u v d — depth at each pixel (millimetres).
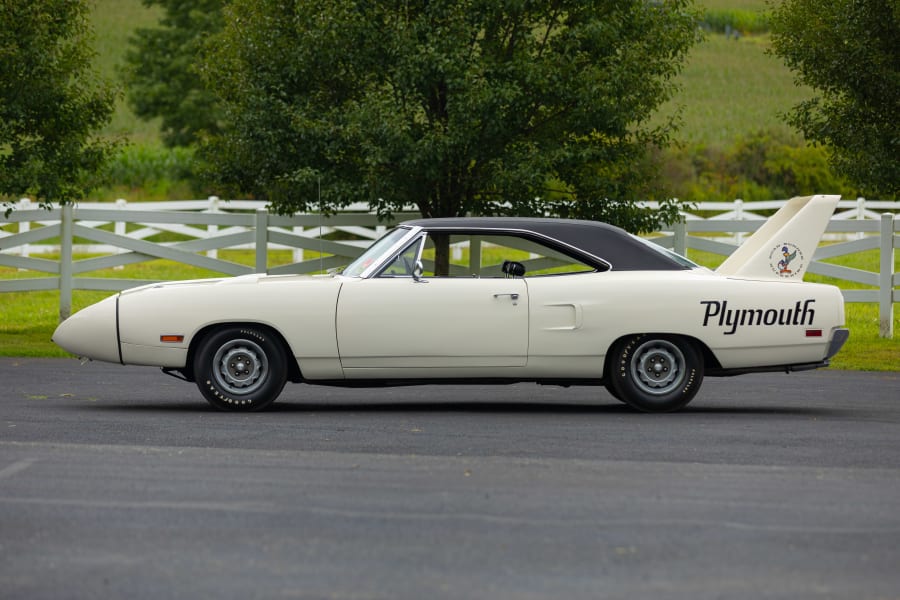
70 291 24234
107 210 24312
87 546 7438
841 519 8234
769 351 13492
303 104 21188
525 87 20719
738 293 13422
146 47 60750
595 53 21188
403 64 20375
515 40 21781
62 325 13430
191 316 13164
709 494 8984
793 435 11852
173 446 10891
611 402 14672
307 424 12352
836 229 23766
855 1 21047
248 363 13344
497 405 14305
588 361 13336
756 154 56438
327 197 20656
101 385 15883
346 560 7141
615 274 13469
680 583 6719
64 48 22797
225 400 13281
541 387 16406
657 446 11094
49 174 22094
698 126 80688
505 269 13570
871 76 20984
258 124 20938
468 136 20312
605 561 7148
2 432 11625
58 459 10203
